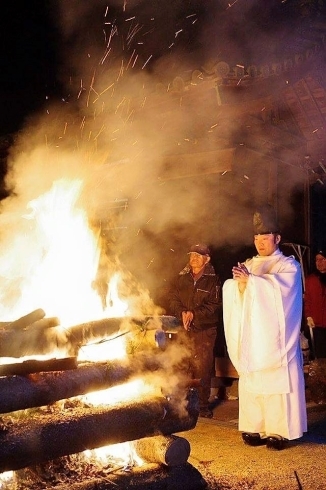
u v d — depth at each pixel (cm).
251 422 541
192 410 434
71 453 379
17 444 355
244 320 530
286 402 527
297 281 539
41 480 399
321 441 561
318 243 970
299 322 539
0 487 384
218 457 507
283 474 462
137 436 409
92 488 378
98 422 388
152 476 404
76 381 385
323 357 778
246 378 541
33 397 366
